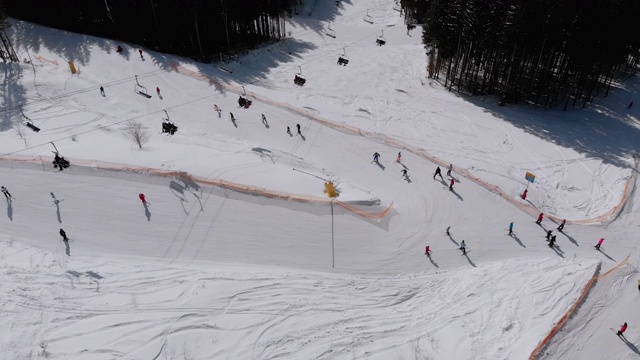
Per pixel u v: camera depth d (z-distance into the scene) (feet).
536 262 90.33
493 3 155.94
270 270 83.30
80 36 170.50
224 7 177.47
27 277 74.33
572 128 152.87
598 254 94.22
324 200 102.37
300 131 134.51
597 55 157.99
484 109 164.25
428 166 122.01
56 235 85.92
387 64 201.57
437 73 188.44
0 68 141.79
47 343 63.16
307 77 179.83
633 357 70.38
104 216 91.56
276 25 230.27
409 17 273.33
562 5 146.00
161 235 88.99
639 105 175.32
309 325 70.28
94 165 101.81
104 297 71.72
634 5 152.05
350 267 87.66
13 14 178.50
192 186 100.53
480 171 122.31
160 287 74.64
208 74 163.73
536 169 128.77
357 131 136.26
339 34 242.58
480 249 94.48
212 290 74.74
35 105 130.62
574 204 115.55
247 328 68.18
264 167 112.06
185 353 63.31
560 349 70.33
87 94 139.23
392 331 71.67
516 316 75.41
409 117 154.20
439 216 103.76
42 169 100.73
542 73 166.61
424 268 89.04
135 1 168.55
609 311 78.28
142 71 155.74
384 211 103.40
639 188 120.16
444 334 71.67
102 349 62.85
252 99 150.20
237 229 92.94
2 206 90.99
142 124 127.85
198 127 131.44
